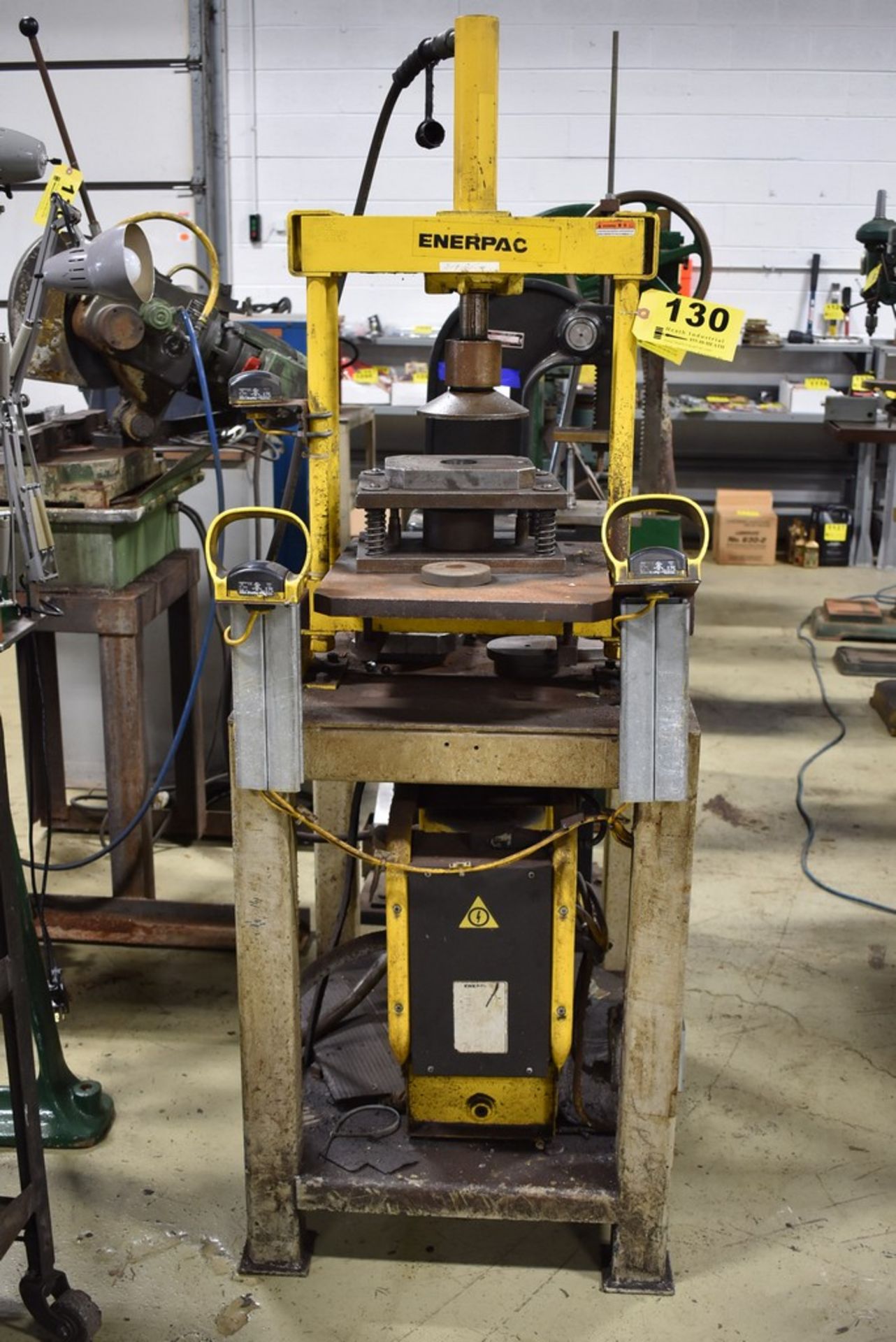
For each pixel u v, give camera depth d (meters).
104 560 2.28
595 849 2.80
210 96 5.29
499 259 1.54
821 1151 1.91
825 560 5.59
